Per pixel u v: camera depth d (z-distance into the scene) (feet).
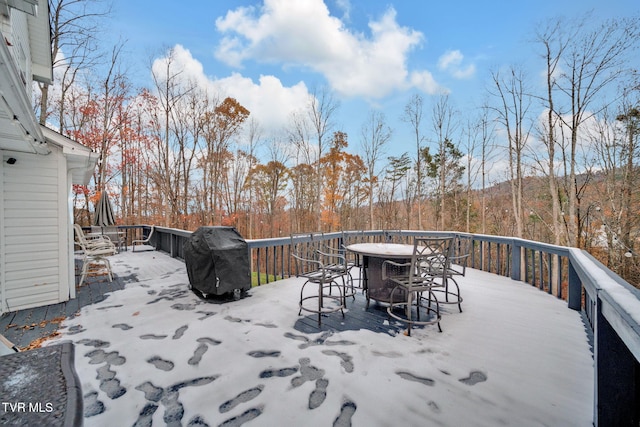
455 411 5.29
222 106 58.39
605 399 4.55
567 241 40.01
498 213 59.36
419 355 7.29
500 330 8.80
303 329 8.91
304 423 5.02
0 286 10.39
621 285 4.68
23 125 8.27
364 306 11.15
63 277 11.69
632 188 34.27
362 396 5.71
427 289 8.86
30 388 3.57
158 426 4.97
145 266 19.60
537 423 4.98
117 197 48.88
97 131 43.27
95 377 6.35
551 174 39.63
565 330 8.76
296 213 68.28
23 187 11.03
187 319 9.70
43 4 14.34
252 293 12.76
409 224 66.49
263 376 6.39
